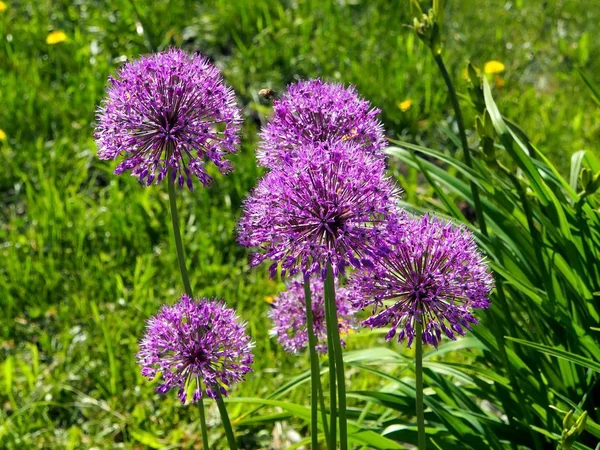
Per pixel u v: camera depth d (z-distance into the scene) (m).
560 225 0.61
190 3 1.37
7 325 0.88
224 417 0.46
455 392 0.64
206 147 0.45
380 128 0.46
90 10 1.34
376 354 0.64
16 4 1.37
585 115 1.23
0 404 0.80
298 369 0.83
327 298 0.44
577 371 0.62
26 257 0.95
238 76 1.23
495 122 0.60
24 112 1.15
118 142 0.44
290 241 0.40
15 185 1.05
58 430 0.77
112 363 0.80
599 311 0.61
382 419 0.66
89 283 0.92
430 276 0.41
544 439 0.62
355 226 0.40
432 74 1.25
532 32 1.42
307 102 0.45
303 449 0.76
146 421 0.78
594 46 1.38
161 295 0.92
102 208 1.02
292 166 0.41
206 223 1.00
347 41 1.30
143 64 0.44
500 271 0.55
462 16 1.42
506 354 0.57
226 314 0.45
